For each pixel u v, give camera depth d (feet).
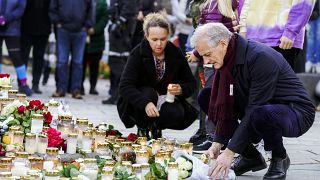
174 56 29.43
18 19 50.67
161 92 29.84
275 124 23.80
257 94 23.68
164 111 29.32
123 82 29.17
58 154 24.12
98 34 53.72
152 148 25.94
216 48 23.49
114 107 47.26
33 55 52.85
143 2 46.88
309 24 52.75
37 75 53.11
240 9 29.58
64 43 51.21
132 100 28.91
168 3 46.83
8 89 29.45
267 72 23.65
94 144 25.88
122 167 22.85
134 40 48.01
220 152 26.21
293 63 28.91
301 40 28.76
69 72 54.39
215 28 23.48
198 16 31.09
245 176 26.73
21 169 22.24
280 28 28.68
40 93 53.21
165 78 29.53
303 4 28.25
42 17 52.08
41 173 21.80
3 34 50.62
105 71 69.72
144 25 29.27
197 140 31.78
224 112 24.44
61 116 26.05
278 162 25.22
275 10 28.78
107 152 25.05
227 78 24.03
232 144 23.68
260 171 27.78
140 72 29.45
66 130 25.89
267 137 24.39
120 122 39.58
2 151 24.14
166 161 24.02
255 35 29.04
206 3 30.22
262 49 23.85
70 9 50.78
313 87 48.16
